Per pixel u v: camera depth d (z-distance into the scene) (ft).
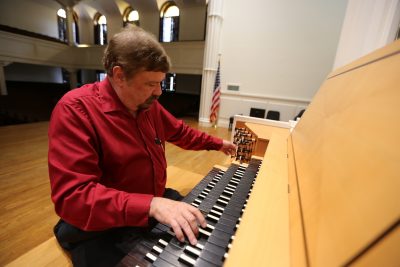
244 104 14.82
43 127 12.19
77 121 1.93
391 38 3.82
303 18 12.56
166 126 3.19
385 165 0.77
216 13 13.84
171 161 8.63
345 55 5.55
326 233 0.85
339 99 1.82
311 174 1.40
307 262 0.85
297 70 13.23
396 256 0.55
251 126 4.23
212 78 15.10
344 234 0.75
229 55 14.57
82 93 2.11
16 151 8.31
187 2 21.52
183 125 3.39
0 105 20.45
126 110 2.22
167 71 1.98
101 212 1.58
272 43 13.44
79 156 1.78
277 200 1.50
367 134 1.02
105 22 27.37
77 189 1.65
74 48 26.96
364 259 0.61
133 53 1.79
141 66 1.81
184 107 22.12
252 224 1.24
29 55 23.03
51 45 24.79
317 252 0.82
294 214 1.25
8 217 4.66
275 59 13.56
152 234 1.62
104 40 28.27
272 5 13.04
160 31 24.23
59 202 1.67
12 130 11.24
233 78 14.78
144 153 2.32
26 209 4.94
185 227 1.51
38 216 4.72
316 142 1.71
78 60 27.12
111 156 2.12
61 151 1.78
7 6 24.70
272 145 2.83
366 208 0.73
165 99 24.36
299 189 1.43
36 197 5.40
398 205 0.62
